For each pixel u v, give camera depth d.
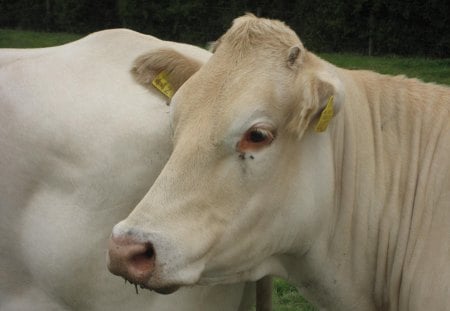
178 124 3.41
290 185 3.46
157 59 3.83
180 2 30.06
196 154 3.28
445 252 3.50
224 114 3.26
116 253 3.15
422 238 3.62
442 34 25.28
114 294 3.92
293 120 3.31
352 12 26.28
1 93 4.08
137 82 3.92
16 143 3.96
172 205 3.24
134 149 3.85
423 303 3.57
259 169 3.32
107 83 4.01
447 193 3.58
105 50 4.18
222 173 3.29
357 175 3.74
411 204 3.71
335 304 3.94
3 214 4.01
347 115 3.70
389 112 3.84
